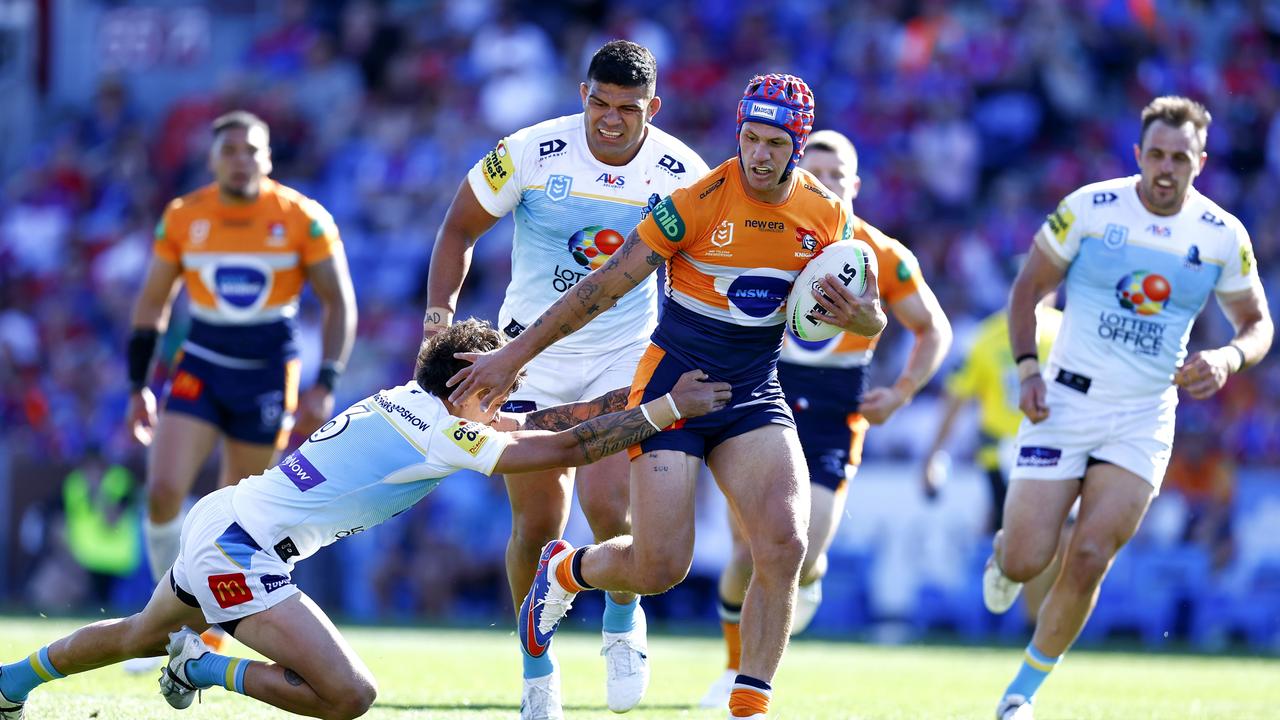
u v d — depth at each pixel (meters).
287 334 32.75
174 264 32.28
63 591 55.97
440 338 20.28
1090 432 25.34
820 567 30.89
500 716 23.80
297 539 19.80
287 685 19.56
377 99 77.44
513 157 24.02
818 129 70.94
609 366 24.34
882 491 51.91
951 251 63.69
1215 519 51.44
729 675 28.34
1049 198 66.50
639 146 24.08
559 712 21.98
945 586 50.94
